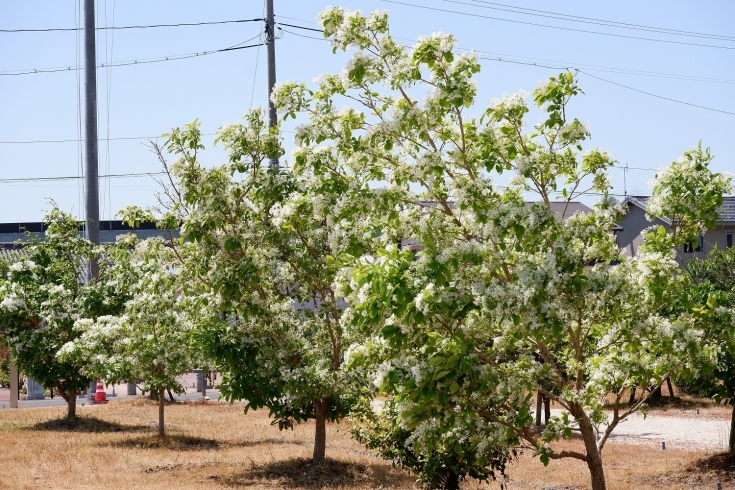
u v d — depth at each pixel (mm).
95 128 23797
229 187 13727
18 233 51781
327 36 9352
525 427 9172
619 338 9008
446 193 9188
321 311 14477
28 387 33625
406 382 7840
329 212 9766
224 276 13297
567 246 8414
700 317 8945
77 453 17203
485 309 8008
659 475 16312
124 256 22156
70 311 22031
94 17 23688
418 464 12719
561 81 8844
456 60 8664
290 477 14977
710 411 29438
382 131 8914
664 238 9180
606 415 9586
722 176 9070
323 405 15680
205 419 25062
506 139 9164
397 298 7414
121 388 39375
